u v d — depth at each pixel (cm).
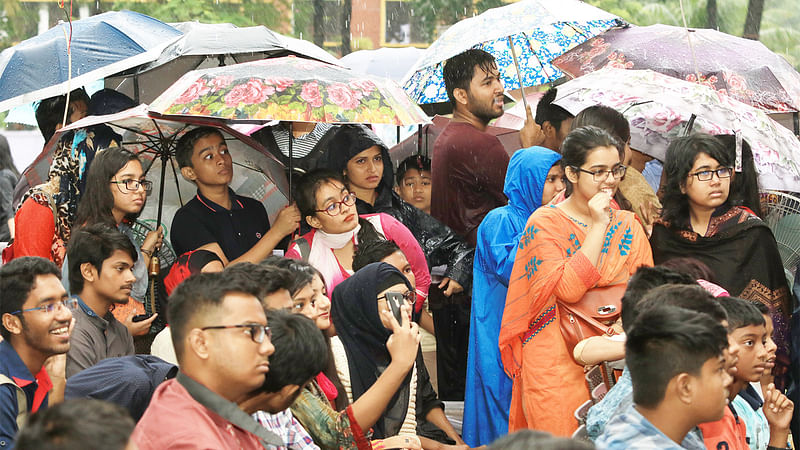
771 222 579
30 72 647
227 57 705
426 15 1506
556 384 467
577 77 640
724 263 500
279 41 655
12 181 871
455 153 654
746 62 640
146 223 587
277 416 352
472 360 555
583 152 466
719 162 490
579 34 776
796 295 544
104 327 454
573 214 478
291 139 595
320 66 555
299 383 316
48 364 392
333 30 1459
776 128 555
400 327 391
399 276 422
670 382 296
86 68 652
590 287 462
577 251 462
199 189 566
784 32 1288
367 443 378
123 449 203
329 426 378
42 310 374
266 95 513
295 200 557
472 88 662
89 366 441
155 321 536
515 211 553
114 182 496
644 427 301
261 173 618
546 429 468
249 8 1429
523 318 476
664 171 531
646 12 1319
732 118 533
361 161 611
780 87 633
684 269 503
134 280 455
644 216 556
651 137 612
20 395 370
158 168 591
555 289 462
